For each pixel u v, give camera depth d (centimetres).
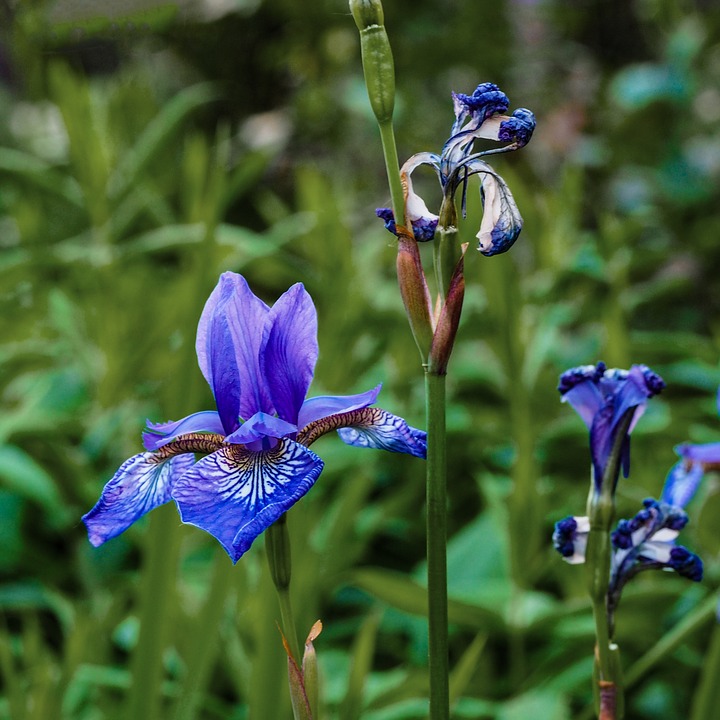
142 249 109
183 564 88
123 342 108
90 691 73
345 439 49
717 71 177
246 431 47
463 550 88
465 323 97
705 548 79
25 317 123
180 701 62
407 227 47
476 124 47
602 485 49
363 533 85
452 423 97
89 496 93
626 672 76
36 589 88
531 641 84
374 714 68
